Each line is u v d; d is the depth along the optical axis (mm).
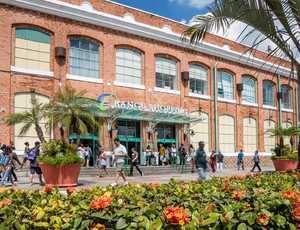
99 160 26375
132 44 32750
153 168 29688
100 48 30688
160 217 3605
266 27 10352
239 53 42156
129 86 32219
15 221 3764
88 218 3680
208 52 39000
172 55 35812
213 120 39156
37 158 18219
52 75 27578
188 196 4992
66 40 28562
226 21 10703
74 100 22172
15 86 25797
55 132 26375
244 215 3826
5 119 24047
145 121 33312
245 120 43062
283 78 48531
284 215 4141
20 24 26344
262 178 7898
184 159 31891
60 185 17500
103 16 30469
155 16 34562
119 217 3619
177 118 34594
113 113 29750
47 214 3912
